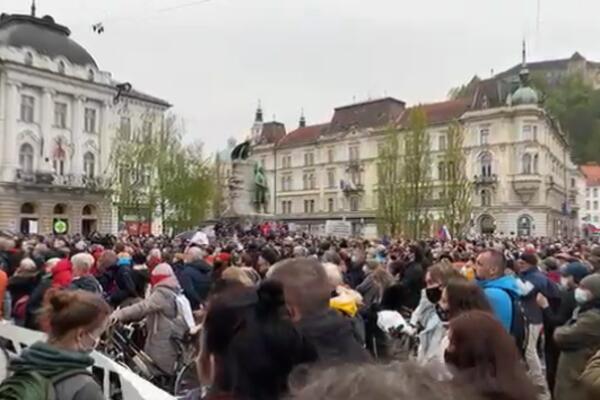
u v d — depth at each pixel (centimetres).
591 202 14362
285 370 318
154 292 745
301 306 411
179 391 612
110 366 530
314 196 10231
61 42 6556
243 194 3681
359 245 1994
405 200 5719
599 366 391
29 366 346
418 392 129
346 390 129
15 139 6050
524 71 8194
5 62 5962
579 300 551
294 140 10812
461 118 8438
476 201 8231
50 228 6172
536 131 7944
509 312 625
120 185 5794
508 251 2105
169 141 5744
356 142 9594
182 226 5494
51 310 381
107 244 2383
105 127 6875
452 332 320
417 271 978
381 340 761
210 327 333
